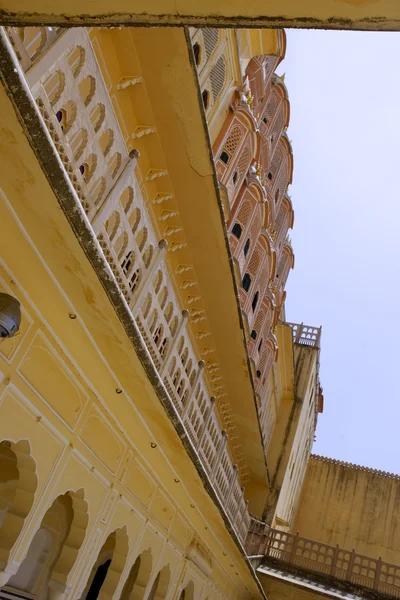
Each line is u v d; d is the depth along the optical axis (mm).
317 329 23156
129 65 5906
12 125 3029
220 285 8695
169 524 9227
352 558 15250
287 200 17172
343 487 25047
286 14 2676
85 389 5918
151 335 6125
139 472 7684
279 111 14695
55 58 3846
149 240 5855
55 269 4293
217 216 7391
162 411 6059
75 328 5027
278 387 19281
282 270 17766
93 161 4559
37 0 2740
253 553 14648
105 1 2713
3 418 4566
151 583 8633
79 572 6250
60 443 5535
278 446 19344
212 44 9062
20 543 4996
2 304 4055
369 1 2504
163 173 6965
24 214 3814
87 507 6250
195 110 6125
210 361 10781
